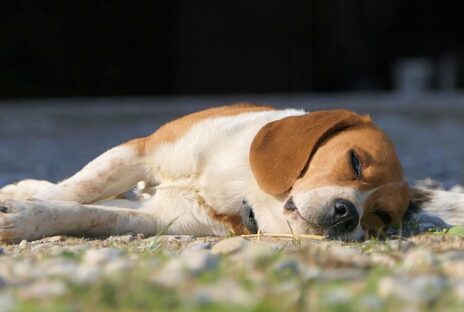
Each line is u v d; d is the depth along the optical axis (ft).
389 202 33.32
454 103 116.06
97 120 103.35
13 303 19.66
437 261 25.09
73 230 33.99
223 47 120.57
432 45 152.46
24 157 71.00
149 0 113.91
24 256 27.53
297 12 124.47
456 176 62.49
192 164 35.14
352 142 33.32
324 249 26.89
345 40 140.05
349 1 139.23
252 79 123.24
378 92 144.87
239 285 21.40
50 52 114.83
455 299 20.65
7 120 102.42
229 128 35.76
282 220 32.81
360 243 30.99
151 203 35.88
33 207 33.12
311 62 128.36
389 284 21.27
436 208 38.50
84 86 116.37
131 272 22.25
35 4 112.98
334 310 19.57
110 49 114.52
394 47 149.69
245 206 34.19
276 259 24.00
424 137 94.99
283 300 20.08
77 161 67.67
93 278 21.53
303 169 32.94
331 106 109.91
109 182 36.29
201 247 29.86
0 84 116.26
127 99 115.44
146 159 36.35
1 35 113.91
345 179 32.40
